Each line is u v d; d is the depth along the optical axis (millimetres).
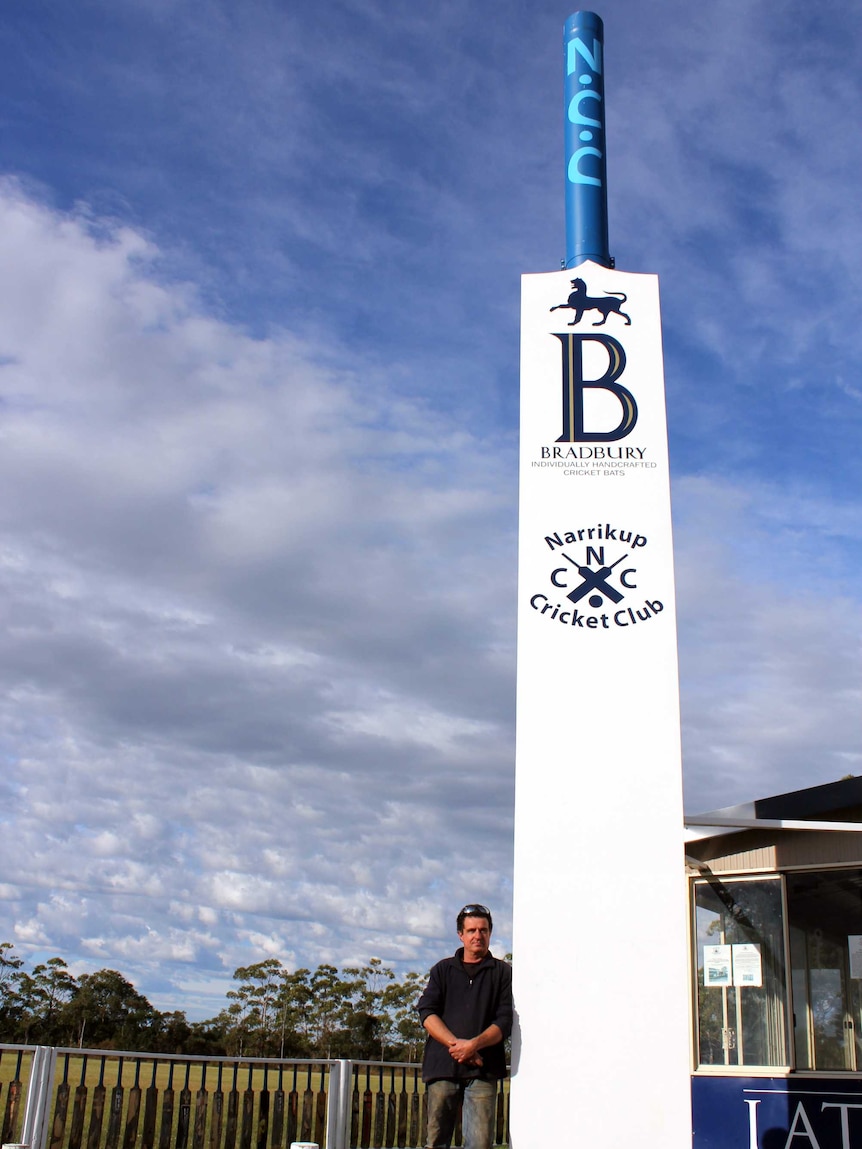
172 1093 9148
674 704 7199
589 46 9664
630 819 6926
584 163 9109
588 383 8141
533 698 7262
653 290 8406
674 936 6656
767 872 8844
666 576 7539
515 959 6664
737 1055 8586
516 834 6941
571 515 7750
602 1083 6383
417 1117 10703
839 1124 7941
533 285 8500
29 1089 8469
